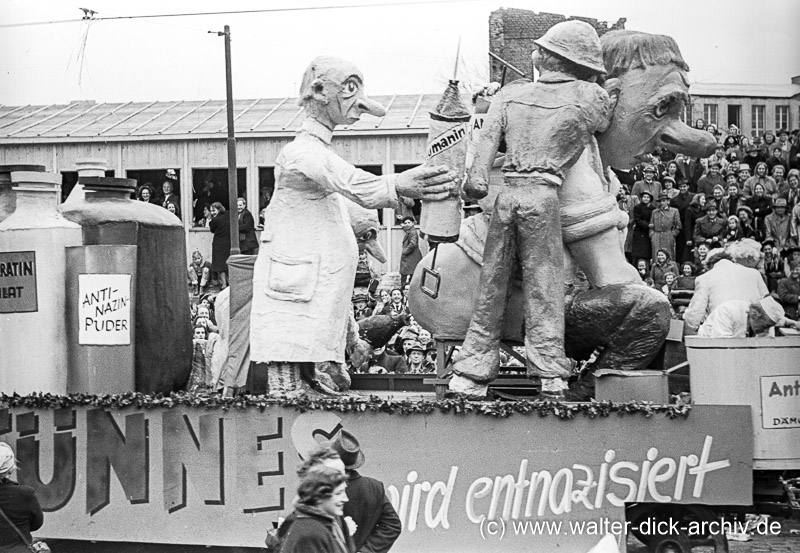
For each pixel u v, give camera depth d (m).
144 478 7.38
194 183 14.27
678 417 6.87
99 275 7.88
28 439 7.57
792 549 8.34
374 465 7.07
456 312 7.77
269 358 7.48
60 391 7.88
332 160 7.39
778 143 13.57
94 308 7.89
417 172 7.21
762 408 6.89
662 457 6.89
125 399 7.39
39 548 7.38
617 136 7.99
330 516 5.34
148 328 8.09
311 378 7.86
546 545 6.93
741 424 6.85
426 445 7.03
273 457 7.20
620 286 7.48
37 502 7.11
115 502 7.42
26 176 7.99
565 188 7.55
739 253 7.93
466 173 7.35
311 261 7.52
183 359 8.35
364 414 7.09
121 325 7.88
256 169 14.18
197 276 13.88
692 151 8.05
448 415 7.01
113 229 8.05
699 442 6.88
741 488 6.85
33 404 7.54
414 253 11.83
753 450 6.88
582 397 7.51
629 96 7.94
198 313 10.77
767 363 6.90
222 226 13.60
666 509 7.12
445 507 7.02
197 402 7.28
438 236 7.27
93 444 7.46
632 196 12.96
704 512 7.10
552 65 7.46
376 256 8.60
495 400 7.26
